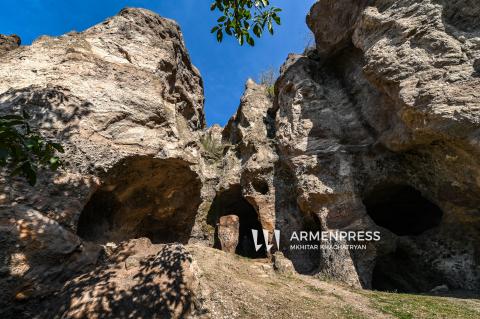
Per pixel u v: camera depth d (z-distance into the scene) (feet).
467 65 31.04
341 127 50.96
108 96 33.12
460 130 29.96
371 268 40.06
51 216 23.61
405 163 43.19
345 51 55.11
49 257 21.75
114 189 32.14
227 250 59.06
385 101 43.73
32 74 31.65
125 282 20.92
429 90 32.24
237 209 72.13
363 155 46.78
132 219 36.83
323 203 46.11
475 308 27.04
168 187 38.47
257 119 70.79
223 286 26.94
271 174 59.98
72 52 34.60
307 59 62.34
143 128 33.91
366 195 46.62
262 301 25.77
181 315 19.76
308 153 50.70
